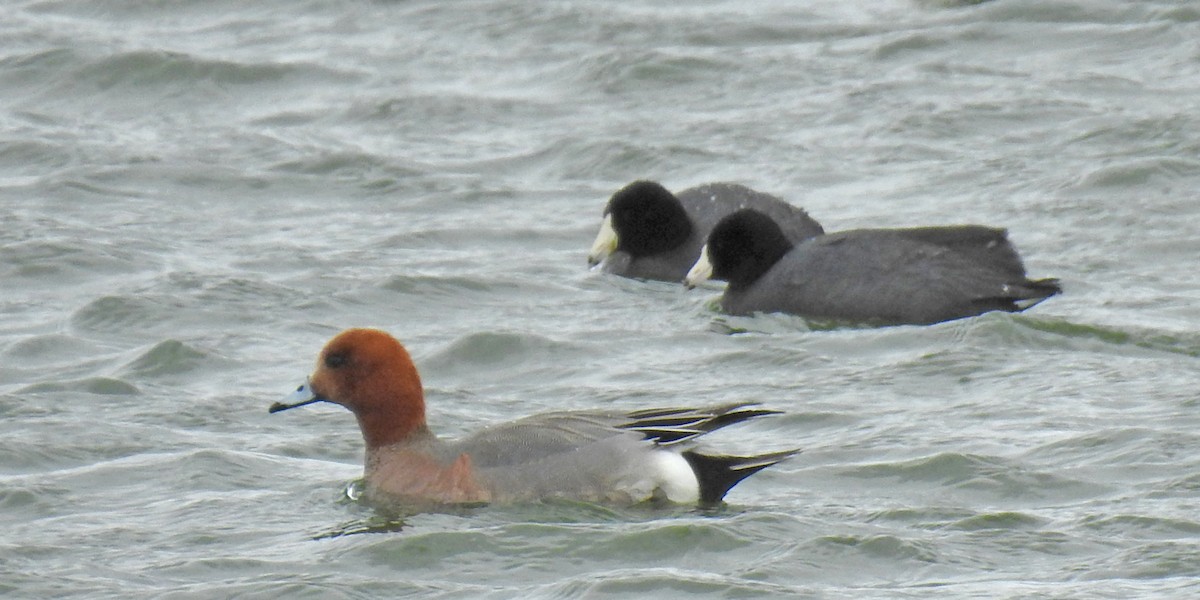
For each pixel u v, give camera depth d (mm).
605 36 28719
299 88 27266
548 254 21000
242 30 29750
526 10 29953
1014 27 28281
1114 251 19750
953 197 22031
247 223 22031
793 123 25000
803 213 20141
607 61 27203
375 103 26344
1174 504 12242
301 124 25859
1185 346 16609
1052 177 22359
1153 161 22266
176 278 19391
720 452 13906
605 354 17031
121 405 15375
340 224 22016
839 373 16141
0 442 14055
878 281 17922
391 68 27875
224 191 23297
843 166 23359
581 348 17141
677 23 29125
